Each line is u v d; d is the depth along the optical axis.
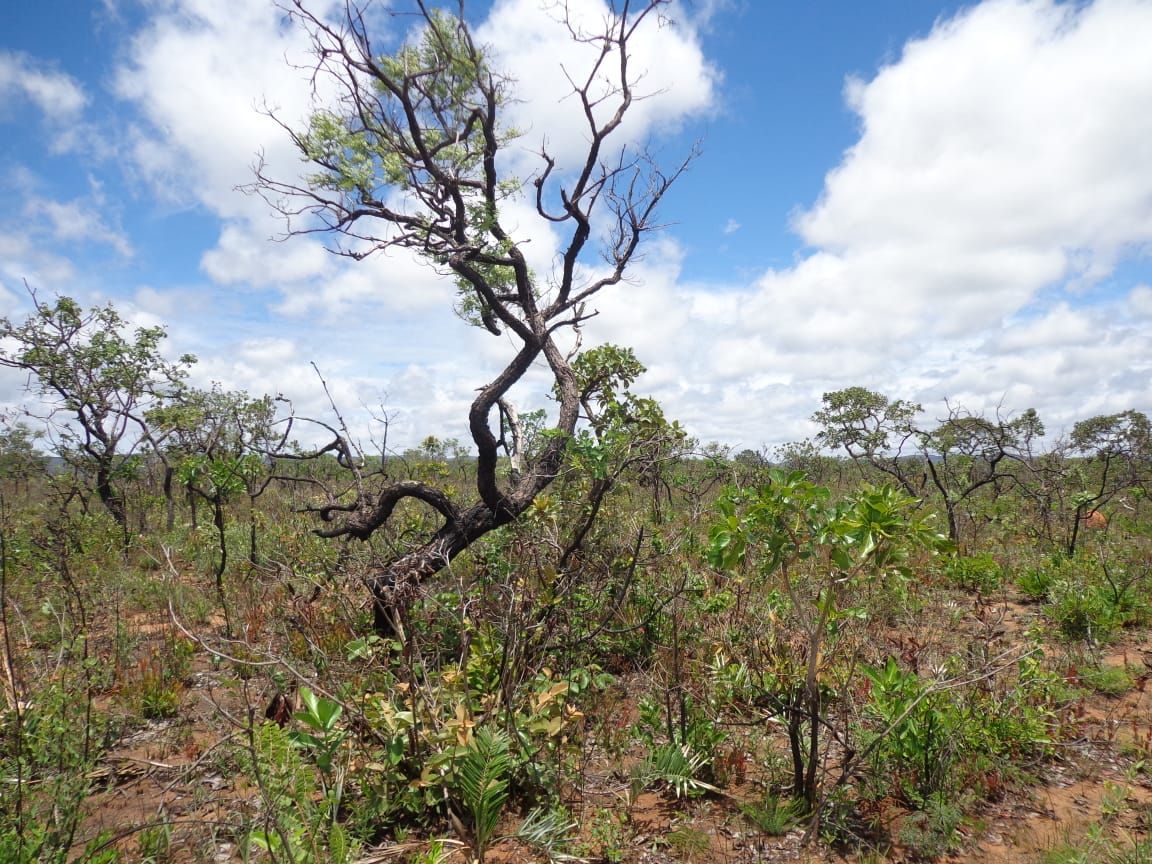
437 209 8.04
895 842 3.87
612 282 8.96
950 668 5.10
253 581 8.30
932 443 15.97
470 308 9.67
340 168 7.73
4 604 3.88
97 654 5.90
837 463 23.34
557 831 3.77
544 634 5.25
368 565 6.36
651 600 6.41
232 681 5.38
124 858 3.47
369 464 10.61
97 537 10.79
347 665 4.86
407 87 6.96
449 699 4.30
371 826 3.83
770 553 4.04
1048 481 14.82
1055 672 5.96
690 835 3.87
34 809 3.33
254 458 8.87
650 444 7.12
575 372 9.14
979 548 11.95
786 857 3.74
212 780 4.32
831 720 4.77
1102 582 8.87
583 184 8.19
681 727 4.65
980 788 4.30
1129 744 4.91
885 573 4.04
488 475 7.28
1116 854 3.54
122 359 14.42
